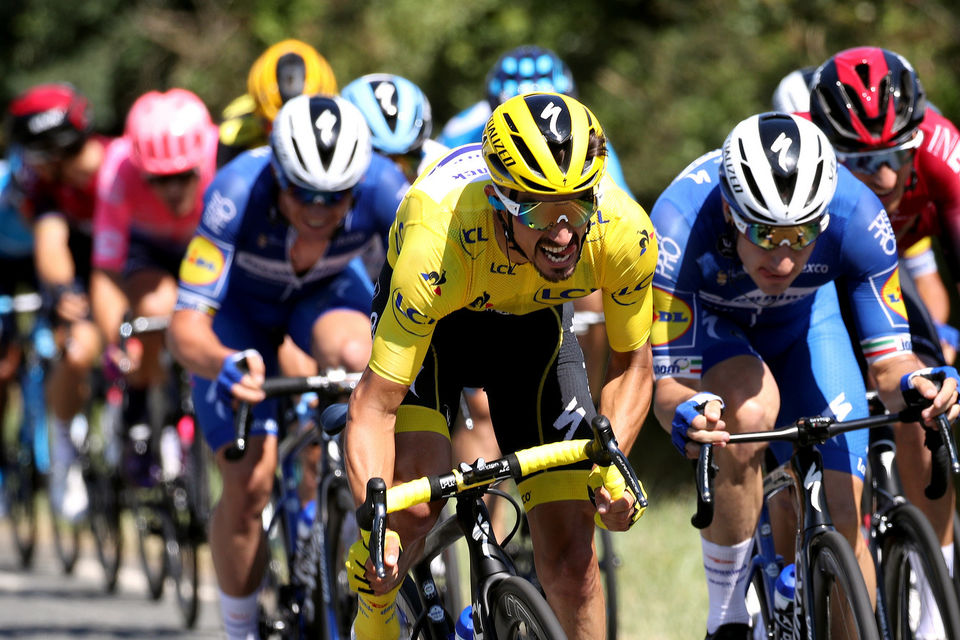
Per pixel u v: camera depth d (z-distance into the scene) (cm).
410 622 1075
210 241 1359
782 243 1073
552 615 884
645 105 3375
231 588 1368
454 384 1098
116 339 2116
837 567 1012
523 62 1962
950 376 1072
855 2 3100
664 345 1164
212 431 1359
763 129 1081
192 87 4156
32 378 2500
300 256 1392
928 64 2959
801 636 1080
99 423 2842
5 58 4578
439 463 1030
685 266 1160
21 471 2498
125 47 4453
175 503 1997
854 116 1252
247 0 4156
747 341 1206
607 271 991
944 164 1386
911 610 1140
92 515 2289
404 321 968
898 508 1159
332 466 1283
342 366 1382
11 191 2344
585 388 1093
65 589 2280
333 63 3825
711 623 1196
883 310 1177
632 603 1867
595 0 3653
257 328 1490
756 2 3238
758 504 1148
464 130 2070
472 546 1000
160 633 1898
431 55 3803
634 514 977
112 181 2111
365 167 1312
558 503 1050
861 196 1166
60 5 4469
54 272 2262
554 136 896
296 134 1273
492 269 982
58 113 2241
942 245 1462
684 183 1189
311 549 1337
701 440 1039
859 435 1160
